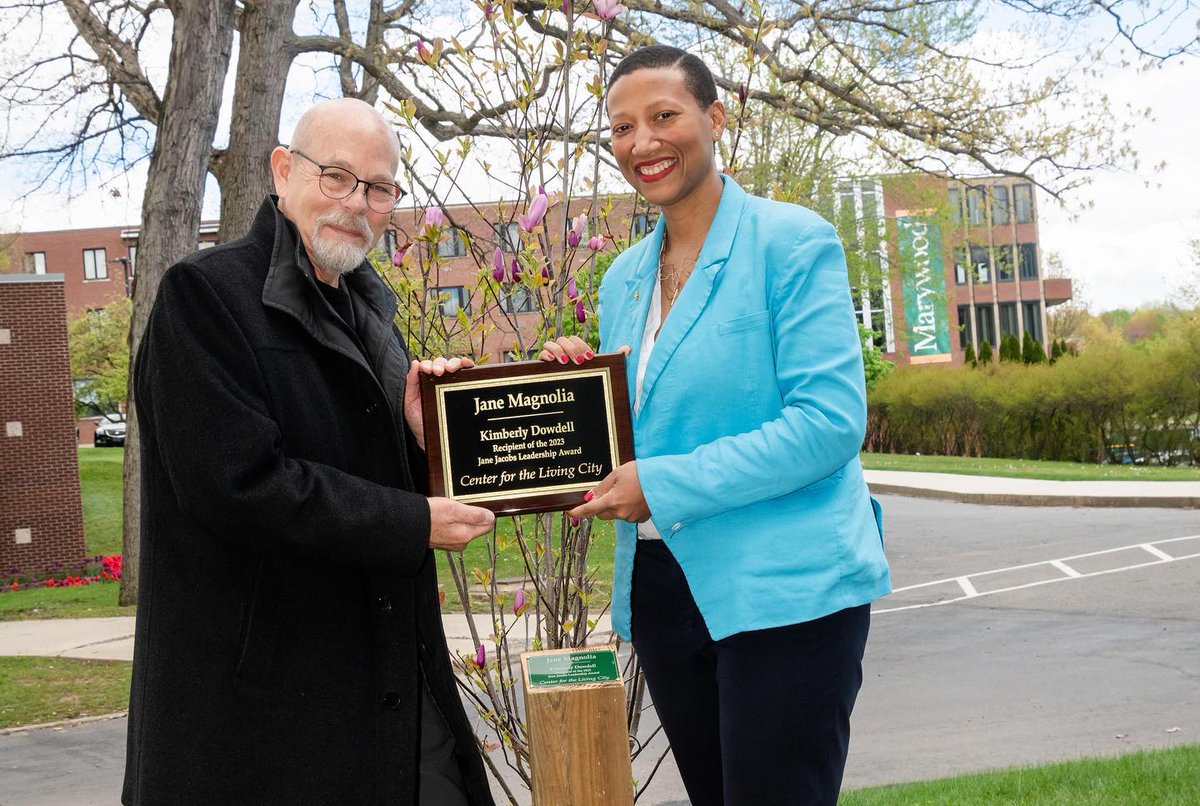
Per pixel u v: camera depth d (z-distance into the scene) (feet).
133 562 46.91
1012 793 15.12
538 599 10.63
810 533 8.25
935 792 15.60
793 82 47.26
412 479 8.70
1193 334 94.38
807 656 8.25
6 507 70.18
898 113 47.44
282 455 7.64
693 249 9.30
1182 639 28.37
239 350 7.73
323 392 8.15
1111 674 25.18
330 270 8.50
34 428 71.20
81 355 174.50
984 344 129.90
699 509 8.02
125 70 47.34
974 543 50.37
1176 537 46.78
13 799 20.45
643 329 9.29
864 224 103.65
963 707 23.21
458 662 11.09
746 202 8.92
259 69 42.57
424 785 8.87
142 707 7.89
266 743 7.72
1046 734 20.68
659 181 8.84
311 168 8.36
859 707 23.88
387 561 7.75
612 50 32.07
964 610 34.96
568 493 8.55
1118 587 36.63
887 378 129.80
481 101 11.36
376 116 8.61
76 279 197.57
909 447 127.34
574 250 10.35
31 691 29.91
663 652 9.29
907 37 45.01
